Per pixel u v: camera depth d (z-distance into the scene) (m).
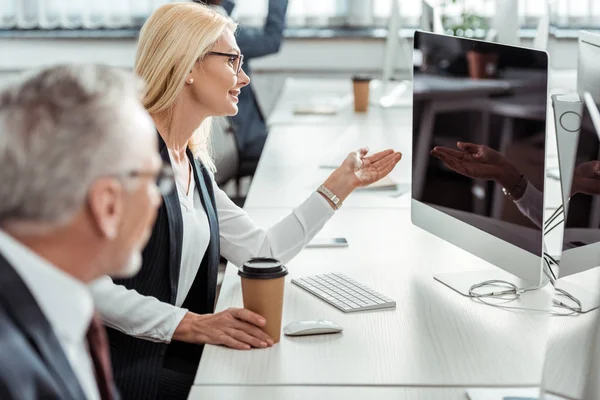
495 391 1.50
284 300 1.96
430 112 2.20
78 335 0.99
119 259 0.99
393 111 4.49
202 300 2.14
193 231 2.06
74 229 0.94
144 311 1.82
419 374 1.57
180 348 2.14
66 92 0.92
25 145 0.89
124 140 0.93
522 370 1.59
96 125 0.91
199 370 1.59
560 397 1.35
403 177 3.19
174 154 2.08
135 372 1.83
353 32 5.88
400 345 1.70
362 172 2.26
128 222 0.97
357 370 1.59
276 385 1.53
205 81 2.05
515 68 1.82
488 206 1.97
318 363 1.62
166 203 1.94
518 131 1.83
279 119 4.28
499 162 1.91
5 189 0.89
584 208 1.40
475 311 1.88
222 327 1.73
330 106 4.57
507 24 3.36
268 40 4.76
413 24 5.77
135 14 5.82
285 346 1.70
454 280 2.06
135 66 2.06
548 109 1.72
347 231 2.51
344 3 5.84
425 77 2.21
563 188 1.60
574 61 5.52
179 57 2.00
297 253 2.23
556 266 2.09
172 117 2.06
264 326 1.71
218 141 3.93
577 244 1.39
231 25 2.10
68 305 0.97
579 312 1.36
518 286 2.02
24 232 0.93
